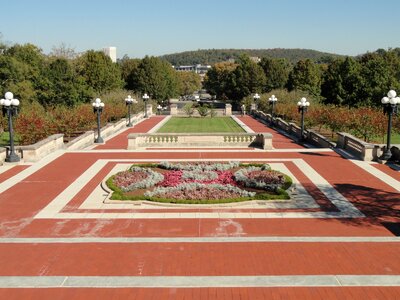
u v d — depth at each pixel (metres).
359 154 21.34
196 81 146.25
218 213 12.77
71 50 87.19
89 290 8.16
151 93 83.69
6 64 50.91
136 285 8.33
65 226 11.77
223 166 18.64
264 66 91.56
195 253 9.84
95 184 16.31
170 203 13.47
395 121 29.56
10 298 7.89
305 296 7.88
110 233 11.21
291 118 47.25
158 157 21.92
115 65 82.75
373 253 9.77
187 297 7.88
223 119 54.09
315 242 10.47
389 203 13.69
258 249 10.06
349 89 66.19
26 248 10.20
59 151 23.59
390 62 69.62
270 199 13.74
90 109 39.09
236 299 7.80
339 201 13.90
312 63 82.31
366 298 7.79
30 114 29.44
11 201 14.13
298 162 20.41
